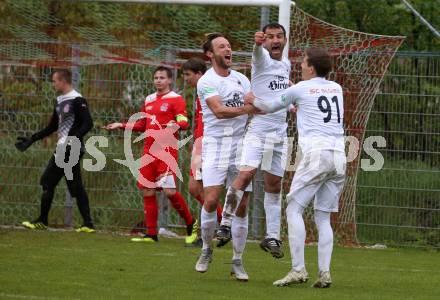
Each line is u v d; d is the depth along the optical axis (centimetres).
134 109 3581
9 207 3644
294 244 2130
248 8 3641
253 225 3375
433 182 3391
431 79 3372
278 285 2128
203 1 3219
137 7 3822
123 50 3512
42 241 3062
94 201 3575
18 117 3656
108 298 1872
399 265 2781
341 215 3362
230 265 2561
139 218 3547
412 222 3412
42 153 3650
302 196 2120
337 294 2019
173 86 3544
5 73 3650
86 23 3859
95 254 2725
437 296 2069
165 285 2095
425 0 4394
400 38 3294
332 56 3350
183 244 3175
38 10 3719
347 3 4484
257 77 2498
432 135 3384
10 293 1898
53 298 1848
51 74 3638
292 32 3316
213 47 2188
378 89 3344
